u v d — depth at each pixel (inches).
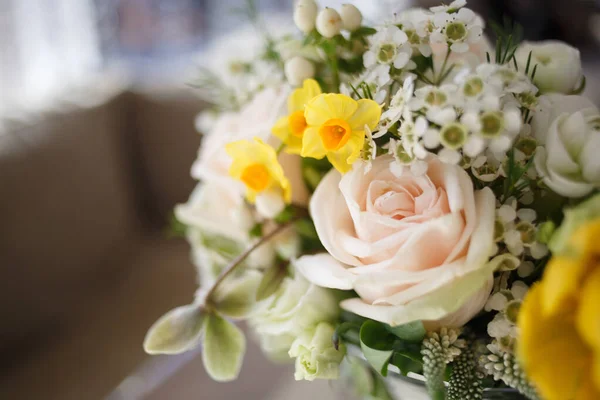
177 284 33.8
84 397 26.0
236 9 18.9
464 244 11.1
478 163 11.6
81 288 32.4
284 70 15.0
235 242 15.5
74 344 29.4
